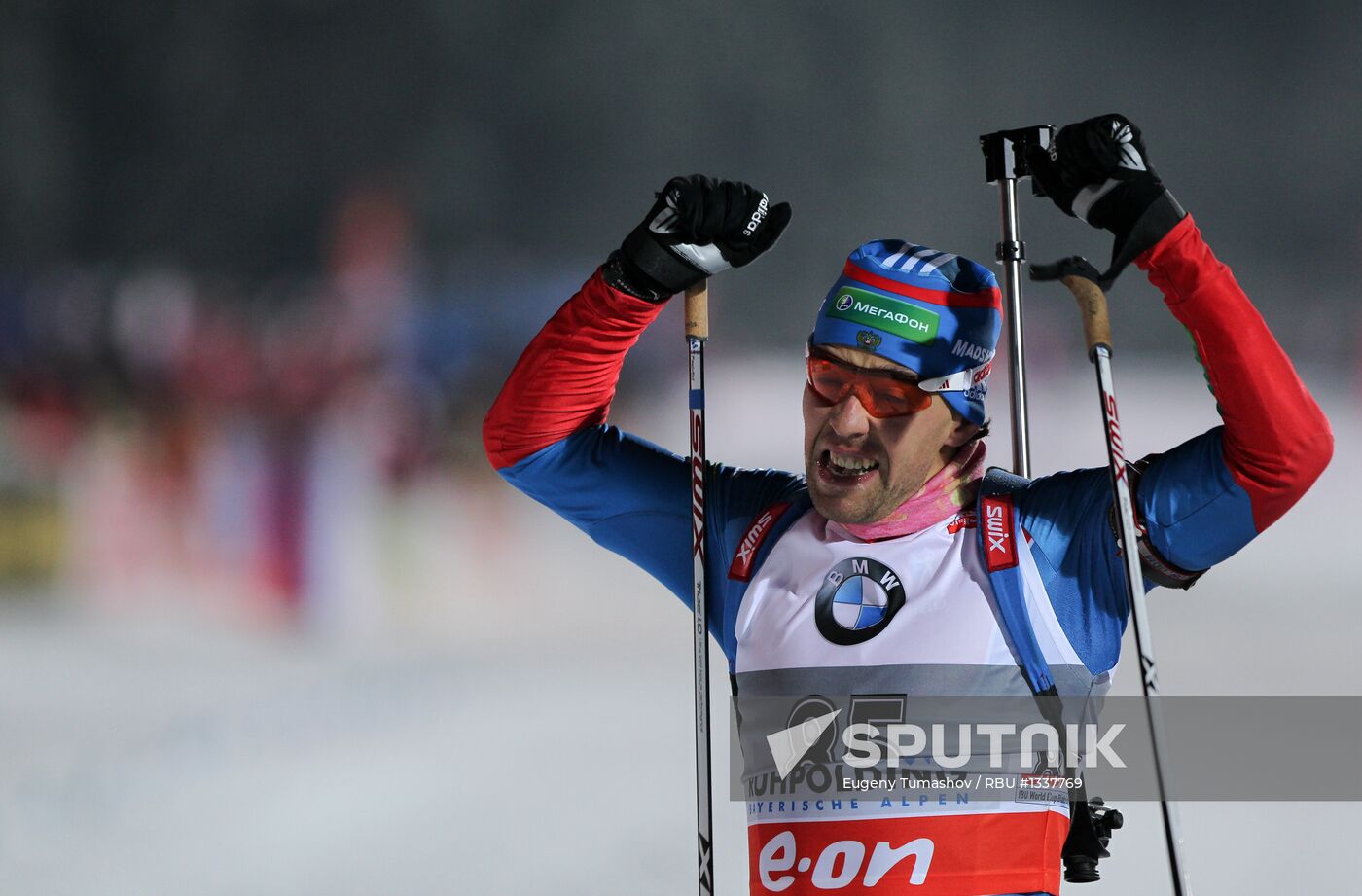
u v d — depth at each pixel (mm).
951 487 8859
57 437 47031
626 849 18594
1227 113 115750
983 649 8477
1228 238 115750
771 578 9062
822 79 108688
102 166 99375
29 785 22594
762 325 100125
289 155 101625
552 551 53781
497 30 104438
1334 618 40938
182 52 99625
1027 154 8938
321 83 101750
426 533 47094
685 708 28812
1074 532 8734
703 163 108062
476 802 21172
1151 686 8227
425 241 101938
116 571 44125
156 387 48594
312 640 39438
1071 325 91125
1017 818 8391
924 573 8688
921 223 108938
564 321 9719
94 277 63500
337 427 42125
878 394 8602
